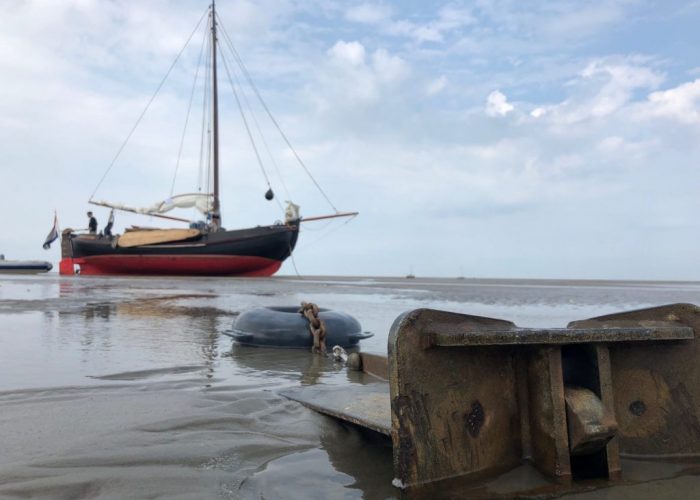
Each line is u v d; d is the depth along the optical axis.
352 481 2.54
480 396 2.66
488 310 11.02
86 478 2.47
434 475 2.47
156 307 11.14
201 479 2.51
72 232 38.19
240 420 3.45
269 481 2.53
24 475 2.50
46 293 14.65
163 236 34.34
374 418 3.09
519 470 2.61
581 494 2.39
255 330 6.55
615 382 2.84
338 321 6.67
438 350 2.58
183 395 4.08
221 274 35.03
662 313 2.99
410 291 18.27
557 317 9.53
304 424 3.40
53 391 4.14
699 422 2.88
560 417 2.54
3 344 6.32
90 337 6.96
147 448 2.89
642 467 2.69
